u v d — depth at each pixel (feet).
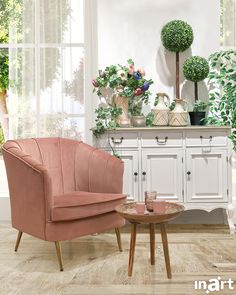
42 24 16.71
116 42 16.67
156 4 16.66
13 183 13.28
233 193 17.52
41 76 16.80
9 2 16.71
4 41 17.02
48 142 14.60
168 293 10.86
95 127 15.53
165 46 16.25
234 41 17.08
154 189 15.56
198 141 15.49
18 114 16.90
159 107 15.76
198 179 15.53
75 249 13.97
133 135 15.48
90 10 16.85
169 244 14.37
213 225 16.56
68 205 12.41
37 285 11.39
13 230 16.02
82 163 14.44
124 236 15.26
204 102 16.52
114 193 13.69
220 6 16.88
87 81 16.94
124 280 11.64
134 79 15.88
